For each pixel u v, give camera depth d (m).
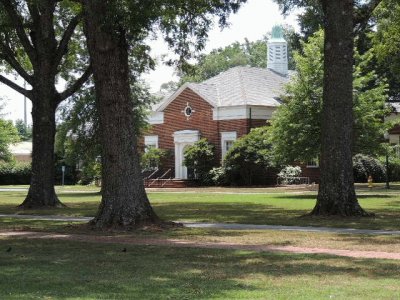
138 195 17.02
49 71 26.94
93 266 10.43
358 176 47.69
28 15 28.23
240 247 12.89
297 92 32.19
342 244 13.12
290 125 31.81
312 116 31.91
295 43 49.12
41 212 24.02
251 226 17.28
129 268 10.17
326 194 19.38
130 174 16.94
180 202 28.91
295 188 41.69
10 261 11.12
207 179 47.78
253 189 41.62
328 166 19.33
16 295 7.91
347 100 19.28
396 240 13.70
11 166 68.38
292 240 13.94
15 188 56.16
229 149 46.91
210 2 19.81
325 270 9.76
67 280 9.03
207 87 51.06
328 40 19.50
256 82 51.12
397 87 47.47
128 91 17.19
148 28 17.09
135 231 16.05
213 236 14.94
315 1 23.20
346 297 7.52
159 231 16.02
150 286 8.48
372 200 27.58
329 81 19.39
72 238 14.98
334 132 19.23
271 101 48.88
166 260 11.06
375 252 11.93
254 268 10.06
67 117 38.50
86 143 38.69
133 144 17.12
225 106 48.38
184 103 51.25
